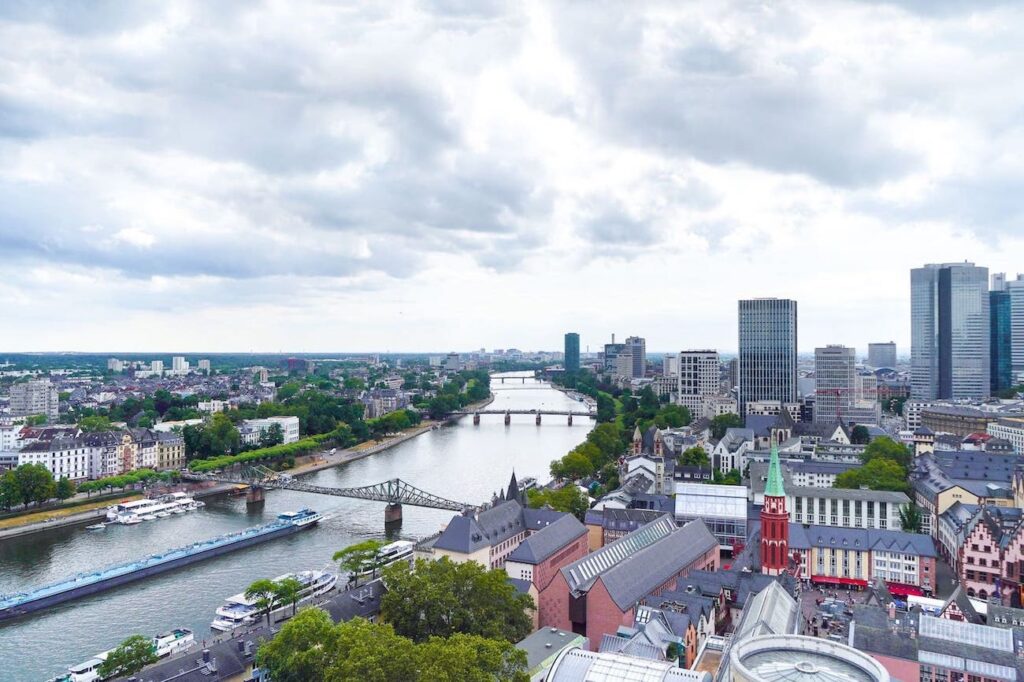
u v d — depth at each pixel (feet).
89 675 538.06
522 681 421.18
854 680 343.87
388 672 406.00
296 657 458.91
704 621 593.83
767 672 350.84
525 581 653.30
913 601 655.76
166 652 587.27
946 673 473.67
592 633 597.11
